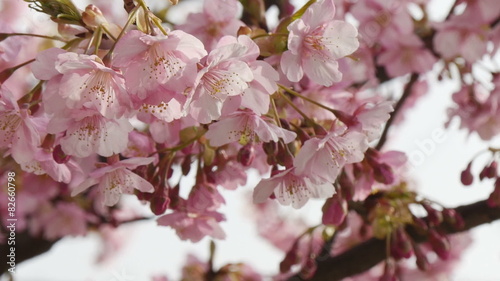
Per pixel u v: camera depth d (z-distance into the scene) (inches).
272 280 36.1
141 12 24.2
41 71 24.2
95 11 24.8
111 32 24.8
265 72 24.8
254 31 25.8
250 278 34.9
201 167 27.9
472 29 34.2
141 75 23.9
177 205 28.1
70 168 27.0
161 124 26.4
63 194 38.3
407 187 33.2
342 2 34.3
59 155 25.2
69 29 26.0
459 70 35.2
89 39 25.1
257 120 25.3
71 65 24.0
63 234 38.6
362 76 33.7
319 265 33.2
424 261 32.0
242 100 25.0
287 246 44.8
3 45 26.7
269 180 26.4
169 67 23.9
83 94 24.2
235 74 24.5
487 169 31.5
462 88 35.1
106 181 26.2
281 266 32.6
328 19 25.5
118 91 24.1
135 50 23.9
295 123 26.9
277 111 26.8
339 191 27.7
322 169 25.9
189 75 23.9
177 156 27.9
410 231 32.3
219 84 24.5
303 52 25.5
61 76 24.2
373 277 40.8
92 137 25.0
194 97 24.5
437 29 34.8
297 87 27.2
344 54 25.5
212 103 24.6
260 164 28.2
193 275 35.1
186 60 24.0
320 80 25.5
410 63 35.1
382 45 35.0
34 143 25.2
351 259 32.9
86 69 24.2
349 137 26.0
